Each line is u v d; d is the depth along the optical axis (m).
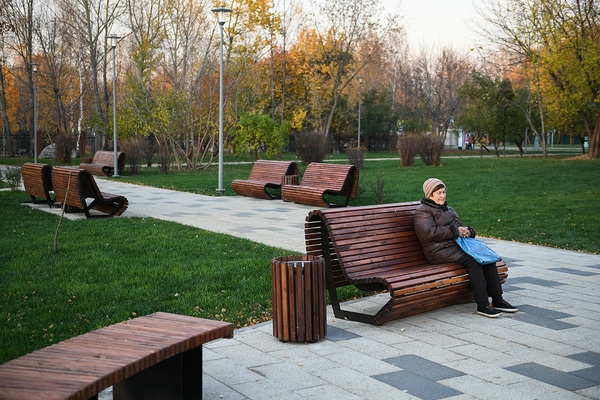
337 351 5.50
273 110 43.25
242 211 15.83
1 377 3.40
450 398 4.43
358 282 6.18
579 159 34.78
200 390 4.20
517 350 5.52
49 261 9.09
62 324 6.12
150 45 32.41
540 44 35.28
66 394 3.17
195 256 9.62
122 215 14.74
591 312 6.79
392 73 71.31
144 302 7.00
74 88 51.78
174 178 26.06
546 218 14.07
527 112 42.03
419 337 5.91
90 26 41.97
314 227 6.44
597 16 33.19
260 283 7.89
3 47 48.75
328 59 46.19
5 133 48.62
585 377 4.85
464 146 75.75
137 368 3.64
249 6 31.86
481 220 13.91
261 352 5.47
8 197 18.83
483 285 6.64
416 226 6.85
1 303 6.91
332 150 58.81
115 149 27.45
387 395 4.48
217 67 33.47
